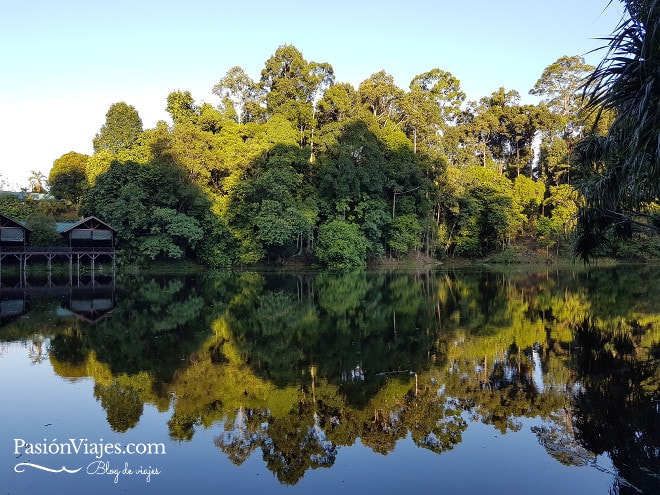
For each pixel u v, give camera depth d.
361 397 9.84
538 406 9.20
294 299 24.44
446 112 67.69
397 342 14.64
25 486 6.45
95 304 22.17
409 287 30.31
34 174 70.06
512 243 59.94
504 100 70.62
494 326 17.06
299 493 6.27
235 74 61.34
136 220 41.12
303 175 48.75
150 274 40.31
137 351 13.41
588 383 10.48
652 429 8.08
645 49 7.65
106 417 8.75
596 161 14.58
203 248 45.62
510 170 71.81
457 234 57.31
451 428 8.31
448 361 12.45
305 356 13.02
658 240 39.88
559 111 66.81
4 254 35.84
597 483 6.43
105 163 46.34
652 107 7.70
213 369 11.74
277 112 54.97
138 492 6.26
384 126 57.22
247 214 45.72
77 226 39.12
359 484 6.50
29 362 12.21
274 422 8.62
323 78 61.56
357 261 46.03
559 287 29.23
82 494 6.23
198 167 45.69
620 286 29.62
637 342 14.23
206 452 7.46
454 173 54.84
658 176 8.21
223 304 22.45
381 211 48.56
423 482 6.51
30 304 22.06
